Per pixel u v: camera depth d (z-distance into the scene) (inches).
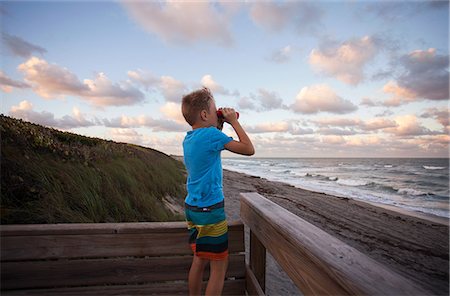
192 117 65.7
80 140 283.0
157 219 211.5
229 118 65.5
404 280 29.4
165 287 74.2
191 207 62.9
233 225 77.3
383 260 280.2
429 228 437.4
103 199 176.1
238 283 77.0
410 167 2603.3
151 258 73.8
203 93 65.5
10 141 149.6
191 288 66.7
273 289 171.8
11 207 109.0
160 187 324.5
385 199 839.1
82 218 138.4
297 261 43.1
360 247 316.8
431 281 230.8
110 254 71.1
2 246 66.3
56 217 121.0
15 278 67.3
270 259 225.1
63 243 69.1
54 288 69.4
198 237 62.1
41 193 126.6
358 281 29.2
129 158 333.7
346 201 666.8
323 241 41.5
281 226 49.8
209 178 61.2
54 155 181.9
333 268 32.8
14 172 126.4
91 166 211.0
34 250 67.7
